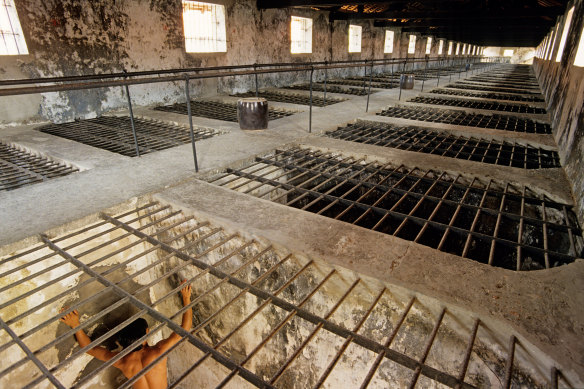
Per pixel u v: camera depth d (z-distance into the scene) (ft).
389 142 15.16
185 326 8.44
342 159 13.23
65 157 12.29
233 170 11.25
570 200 9.29
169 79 9.90
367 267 6.11
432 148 14.33
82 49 19.47
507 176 10.87
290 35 34.76
